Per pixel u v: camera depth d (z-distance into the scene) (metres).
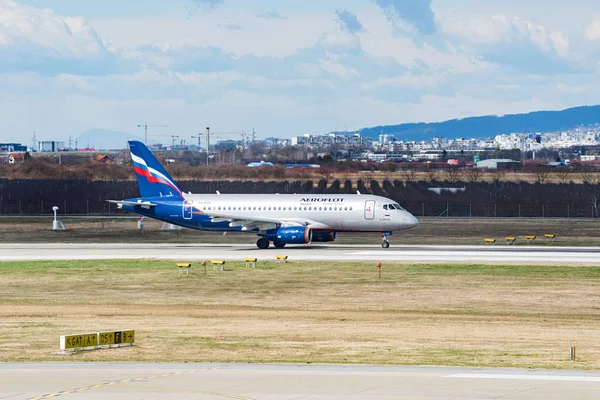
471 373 122.00
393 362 132.75
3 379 117.31
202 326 176.50
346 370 124.50
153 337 160.00
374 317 193.38
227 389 110.19
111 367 127.38
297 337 160.62
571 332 170.88
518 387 111.44
